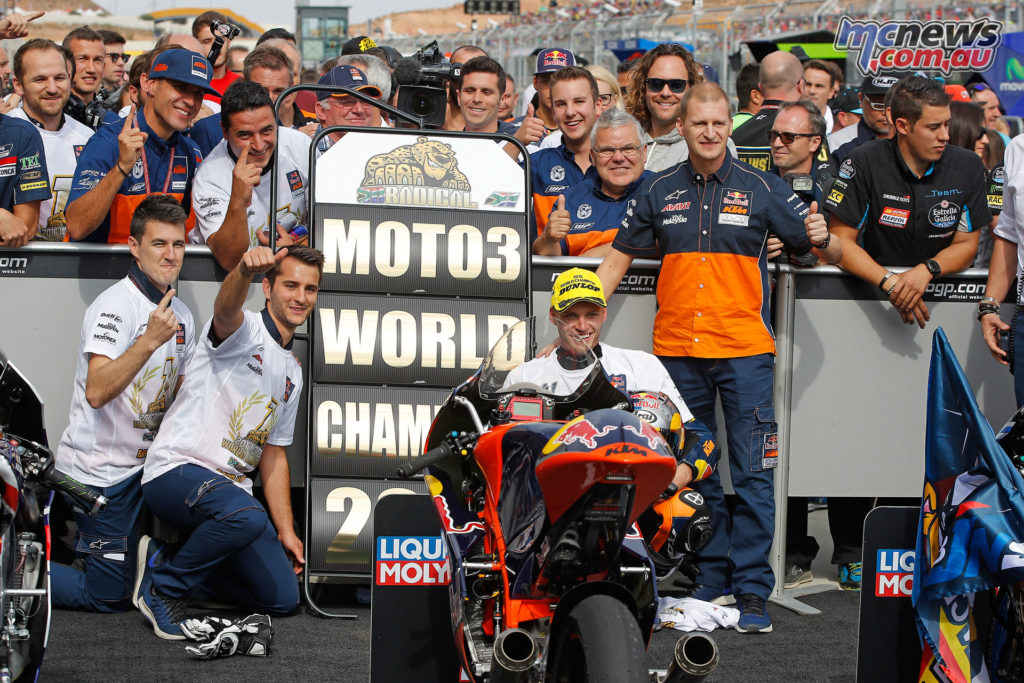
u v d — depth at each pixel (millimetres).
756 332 6273
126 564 6105
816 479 6828
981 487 4570
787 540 7051
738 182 6262
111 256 6512
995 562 4410
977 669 4680
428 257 6633
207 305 6598
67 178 7688
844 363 6840
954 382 4773
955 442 4758
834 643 5930
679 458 4773
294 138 7164
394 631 5066
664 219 6340
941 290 6918
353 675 5285
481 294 6680
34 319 6484
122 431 6020
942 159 6879
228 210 6359
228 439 5965
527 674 3775
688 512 5379
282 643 5711
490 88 8773
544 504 3857
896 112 6766
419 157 6777
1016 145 6559
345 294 6551
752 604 6121
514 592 4113
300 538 6941
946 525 4637
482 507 4547
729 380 6270
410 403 6461
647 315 6777
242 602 6121
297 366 6258
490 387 4477
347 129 6746
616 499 3756
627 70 11453
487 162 6840
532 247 6859
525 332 4551
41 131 7746
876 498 7082
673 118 8047
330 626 6004
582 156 7598
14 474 4410
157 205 5957
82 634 5781
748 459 6250
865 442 6875
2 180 6602
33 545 4715
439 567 5094
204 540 5746
